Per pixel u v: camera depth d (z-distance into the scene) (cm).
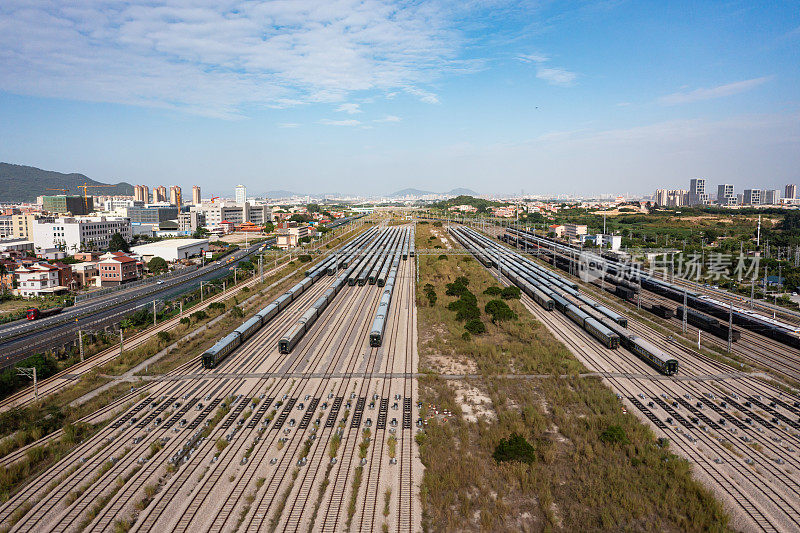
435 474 3566
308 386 5225
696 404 4716
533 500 3334
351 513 3142
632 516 3153
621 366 5784
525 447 3731
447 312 8400
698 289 10288
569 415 4512
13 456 3916
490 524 3039
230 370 5741
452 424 4366
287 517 3106
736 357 6041
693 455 3816
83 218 19862
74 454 3928
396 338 6988
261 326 7519
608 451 3859
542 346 6462
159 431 4272
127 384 5412
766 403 4753
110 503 3262
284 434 4144
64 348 6419
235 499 3294
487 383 5294
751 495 3341
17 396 5100
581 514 3178
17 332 7488
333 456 3766
